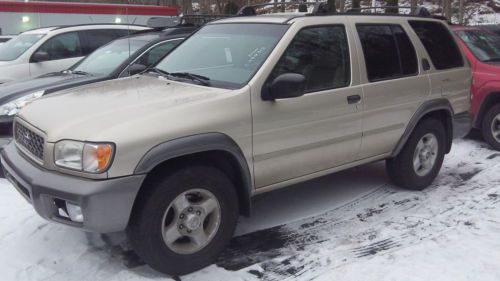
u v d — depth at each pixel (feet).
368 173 19.61
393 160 17.26
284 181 13.55
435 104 17.22
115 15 44.39
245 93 12.30
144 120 10.87
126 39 24.22
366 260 12.64
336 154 14.55
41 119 11.79
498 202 16.57
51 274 11.77
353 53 14.83
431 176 17.92
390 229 14.46
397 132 16.24
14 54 27.89
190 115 11.41
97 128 10.62
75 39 29.09
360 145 15.16
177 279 11.68
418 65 16.87
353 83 14.66
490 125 23.31
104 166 10.27
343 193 17.38
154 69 15.38
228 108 11.97
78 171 10.46
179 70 14.64
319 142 13.92
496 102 23.15
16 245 13.08
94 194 10.16
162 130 10.89
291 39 13.50
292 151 13.34
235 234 14.15
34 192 10.87
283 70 13.12
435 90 17.33
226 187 12.15
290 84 12.11
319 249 13.25
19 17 42.14
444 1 70.69
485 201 16.65
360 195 17.21
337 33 14.71
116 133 10.43
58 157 10.72
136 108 11.43
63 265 12.19
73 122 11.04
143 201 11.00
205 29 16.30
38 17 42.19
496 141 23.24
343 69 14.61
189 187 11.51
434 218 15.25
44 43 27.91
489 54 24.70
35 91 19.22
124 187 10.40
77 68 23.22
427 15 18.30
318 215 15.48
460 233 14.17
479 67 23.77
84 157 10.34
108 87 13.85
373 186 18.13
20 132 12.74
